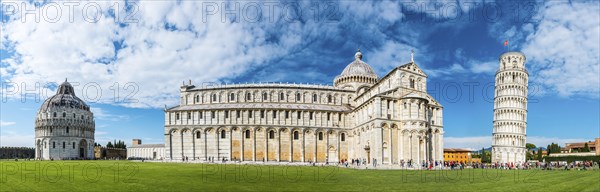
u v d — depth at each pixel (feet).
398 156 322.34
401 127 324.60
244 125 400.26
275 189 124.36
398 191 120.98
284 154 401.29
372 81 470.80
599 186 135.85
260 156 399.24
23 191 121.29
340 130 415.23
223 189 123.54
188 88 445.37
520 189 127.75
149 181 147.84
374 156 321.93
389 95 328.29
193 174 183.11
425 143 322.75
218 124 400.88
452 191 121.80
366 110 357.82
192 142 404.36
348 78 470.39
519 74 559.79
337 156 409.69
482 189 127.95
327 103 441.68
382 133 321.11
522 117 553.64
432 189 127.34
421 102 328.08
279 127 402.52
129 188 126.11
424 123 324.60
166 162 360.28
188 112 411.95
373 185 139.74
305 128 406.41
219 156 396.98
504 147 546.26
